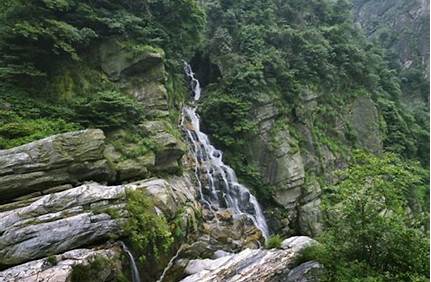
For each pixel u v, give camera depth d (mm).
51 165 12727
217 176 21266
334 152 27172
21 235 10242
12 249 9977
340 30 33438
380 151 30141
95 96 17156
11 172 11898
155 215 12969
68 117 16156
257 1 32750
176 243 13914
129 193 12844
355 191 11508
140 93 19125
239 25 30141
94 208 11805
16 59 16312
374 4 66250
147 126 17625
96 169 13867
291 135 25531
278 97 26031
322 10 35688
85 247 11117
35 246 10242
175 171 18188
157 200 13938
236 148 23781
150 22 21219
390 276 10641
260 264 11703
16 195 11945
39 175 12359
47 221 10805
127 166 15242
